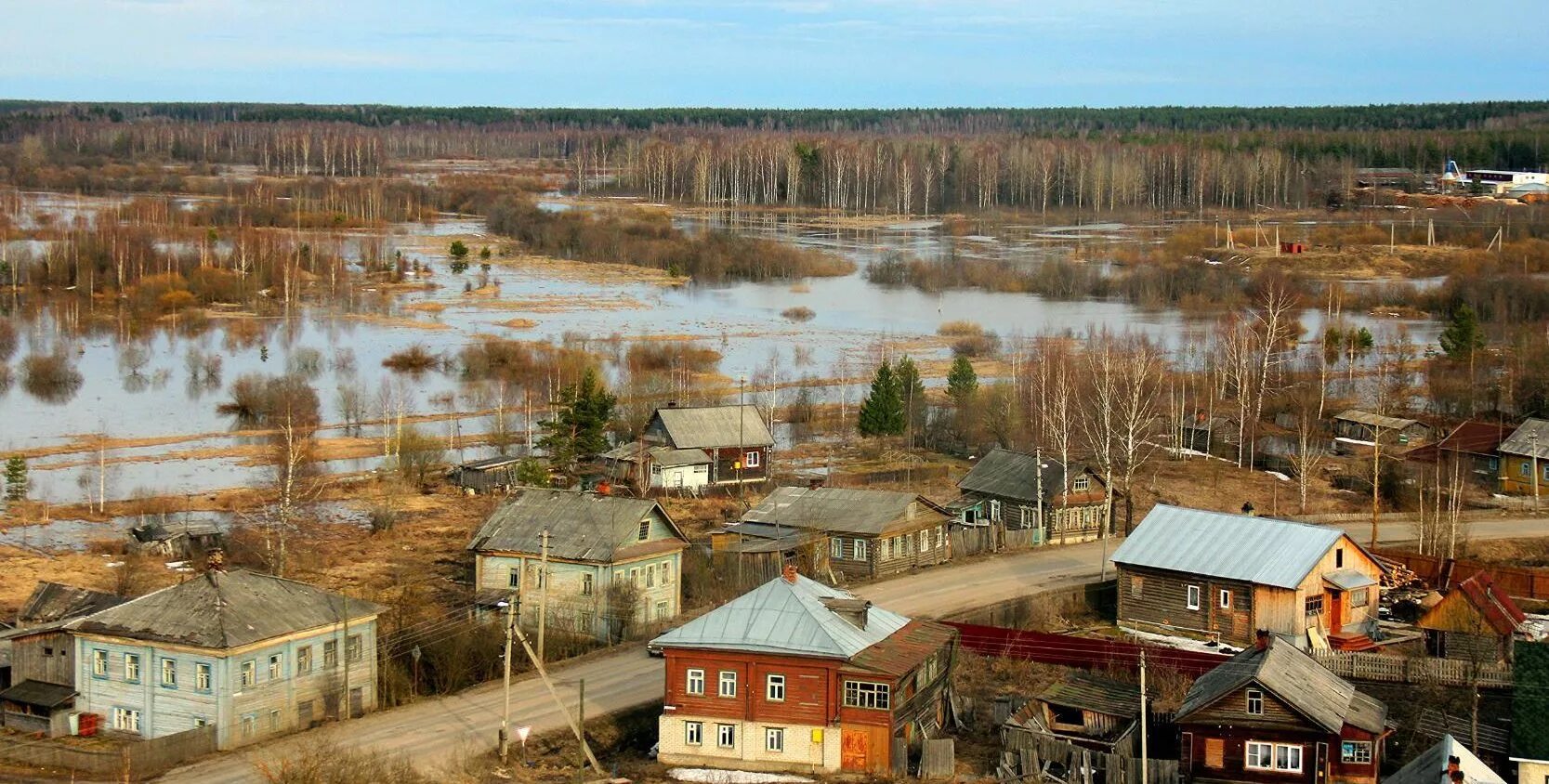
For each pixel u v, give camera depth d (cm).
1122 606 8019
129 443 12369
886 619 6488
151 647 6112
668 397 13150
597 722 6322
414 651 6819
